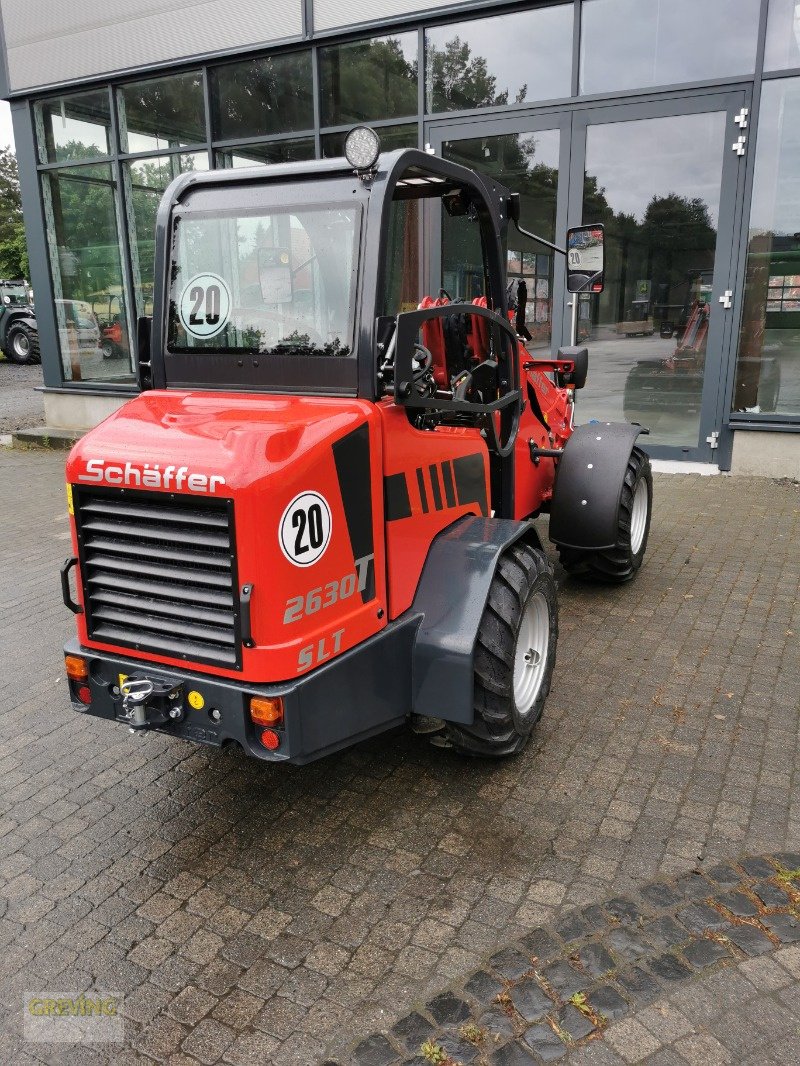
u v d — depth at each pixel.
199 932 2.51
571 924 2.46
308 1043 2.12
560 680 3.99
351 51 8.54
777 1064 1.98
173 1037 2.15
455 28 8.03
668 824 2.91
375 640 2.75
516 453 4.47
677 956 2.32
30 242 10.84
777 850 2.76
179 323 3.05
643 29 7.36
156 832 2.99
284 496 2.37
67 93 10.19
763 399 7.64
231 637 2.49
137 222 10.25
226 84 9.25
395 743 3.52
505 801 3.08
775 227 7.29
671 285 7.80
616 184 7.79
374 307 2.67
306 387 2.83
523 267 8.24
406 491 2.89
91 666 2.76
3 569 6.08
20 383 17.67
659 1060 2.01
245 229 2.88
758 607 4.80
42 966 2.40
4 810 3.15
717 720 3.60
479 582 2.97
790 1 6.80
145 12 9.30
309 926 2.51
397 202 3.15
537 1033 2.10
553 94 7.83
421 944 2.42
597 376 8.29
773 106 7.06
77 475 2.65
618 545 4.83
